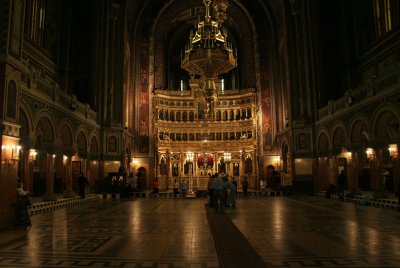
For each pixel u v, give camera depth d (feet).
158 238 28.66
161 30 122.62
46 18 79.41
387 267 19.63
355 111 62.13
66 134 65.82
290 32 93.81
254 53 118.42
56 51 85.56
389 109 50.01
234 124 118.93
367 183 77.87
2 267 20.07
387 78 50.93
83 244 26.35
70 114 65.00
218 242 26.40
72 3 90.94
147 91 114.83
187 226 35.14
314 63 86.63
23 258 22.13
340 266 19.88
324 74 86.69
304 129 86.28
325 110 79.71
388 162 70.74
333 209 50.62
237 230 31.94
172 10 122.31
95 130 82.74
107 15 90.84
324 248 24.45
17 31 39.45
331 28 88.22
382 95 51.57
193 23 133.69
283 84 105.40
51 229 33.47
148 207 56.34
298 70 90.99
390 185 69.67
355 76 84.58
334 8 88.89
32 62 71.77
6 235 30.35
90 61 88.99
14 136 37.60
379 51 73.56
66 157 65.82
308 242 26.50
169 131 118.83
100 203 64.95
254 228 33.12
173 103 120.47
